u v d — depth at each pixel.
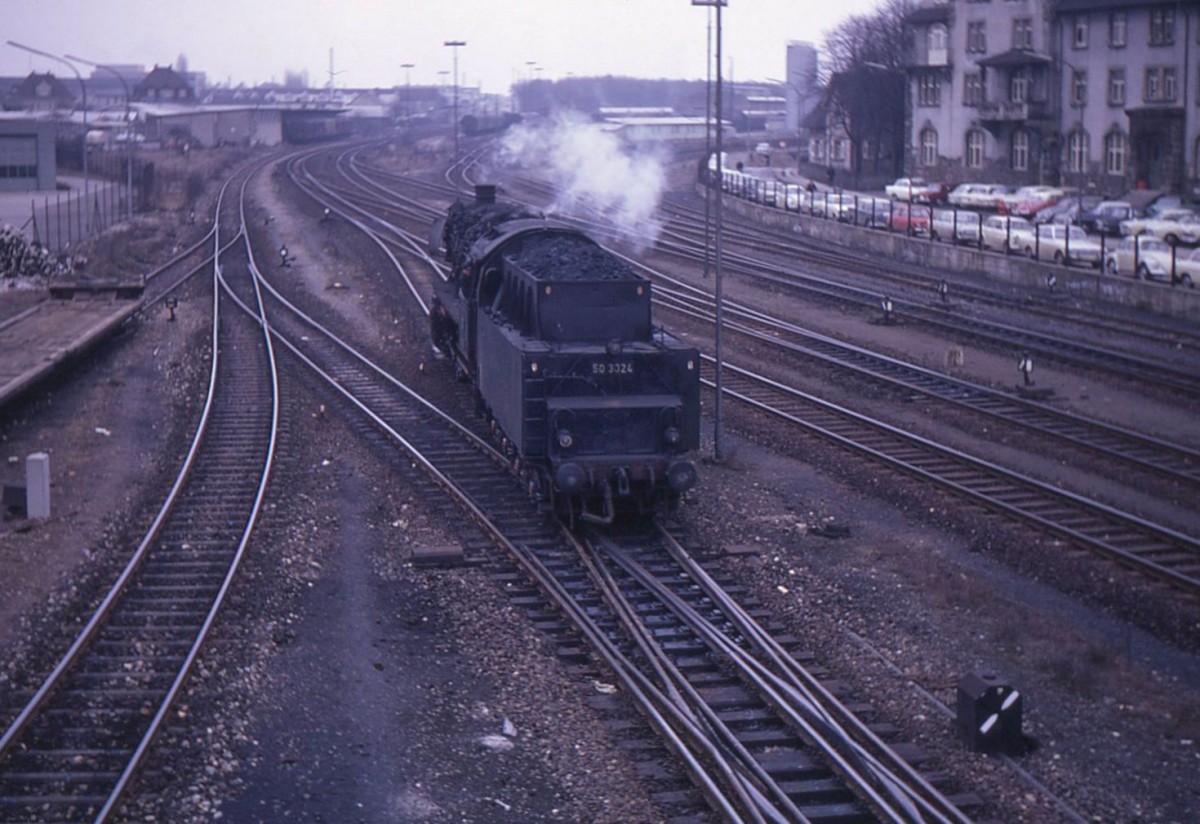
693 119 119.06
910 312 36.50
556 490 17.42
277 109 128.75
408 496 19.47
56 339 29.30
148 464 21.70
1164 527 17.38
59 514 18.72
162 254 52.28
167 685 12.47
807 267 46.62
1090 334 32.91
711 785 10.23
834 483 20.20
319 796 10.48
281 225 58.69
